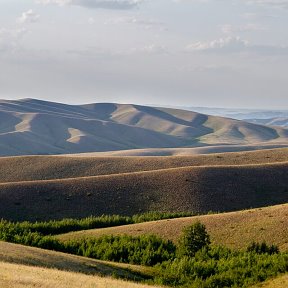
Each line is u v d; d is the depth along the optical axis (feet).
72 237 488.02
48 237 433.07
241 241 426.51
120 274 317.01
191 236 389.39
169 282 318.04
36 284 191.72
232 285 303.27
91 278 241.14
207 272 329.11
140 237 424.05
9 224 501.56
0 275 200.64
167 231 476.54
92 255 400.06
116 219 576.20
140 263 377.50
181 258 362.53
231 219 485.15
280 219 457.27
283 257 332.39
